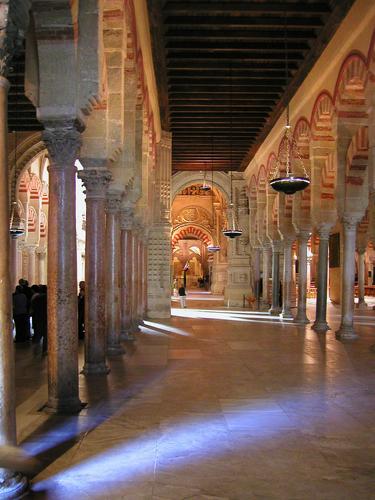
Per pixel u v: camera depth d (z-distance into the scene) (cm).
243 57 1120
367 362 789
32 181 1894
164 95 1316
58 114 493
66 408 499
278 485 332
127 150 823
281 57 1123
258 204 1906
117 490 323
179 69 1177
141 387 609
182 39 1048
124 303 1018
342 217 1073
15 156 1614
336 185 1070
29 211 1914
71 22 488
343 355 856
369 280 3200
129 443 411
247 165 2133
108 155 677
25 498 311
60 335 503
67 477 343
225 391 592
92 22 509
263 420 477
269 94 1348
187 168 2189
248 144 1820
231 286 2233
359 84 982
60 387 503
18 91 1236
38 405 525
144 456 382
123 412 501
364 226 2120
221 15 970
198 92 1317
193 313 1806
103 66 555
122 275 1015
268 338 1084
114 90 676
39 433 435
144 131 1120
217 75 1218
